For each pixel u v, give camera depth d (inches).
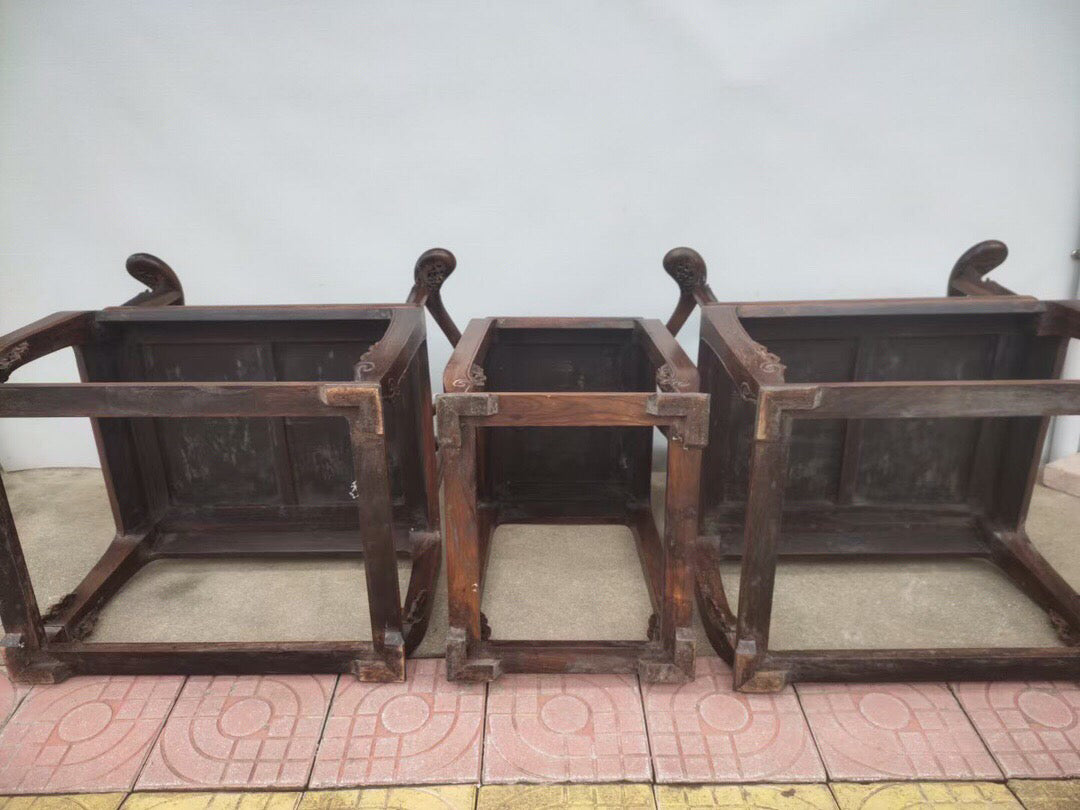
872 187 85.9
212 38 80.7
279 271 89.9
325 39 80.9
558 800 49.4
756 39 80.6
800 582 73.5
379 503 54.7
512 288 91.1
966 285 76.2
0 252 88.5
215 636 66.1
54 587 74.0
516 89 82.9
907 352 71.7
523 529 85.0
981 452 74.5
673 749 53.3
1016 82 81.3
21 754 53.2
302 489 77.4
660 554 73.7
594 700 57.8
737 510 75.3
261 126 84.1
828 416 51.1
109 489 72.9
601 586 73.5
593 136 84.7
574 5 79.7
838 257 89.0
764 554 54.5
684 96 82.9
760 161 85.2
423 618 64.8
